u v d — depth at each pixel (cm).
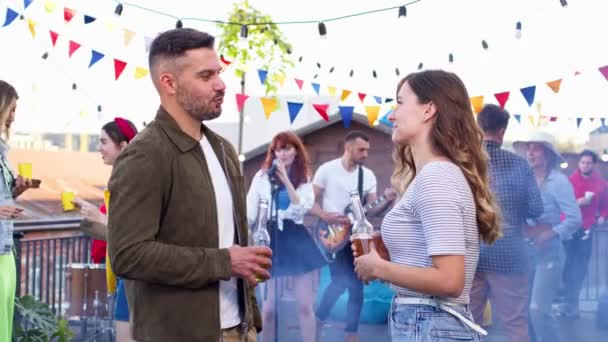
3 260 379
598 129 837
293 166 558
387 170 743
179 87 244
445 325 233
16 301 488
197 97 244
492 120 455
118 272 231
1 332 376
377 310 650
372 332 631
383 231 246
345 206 592
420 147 246
